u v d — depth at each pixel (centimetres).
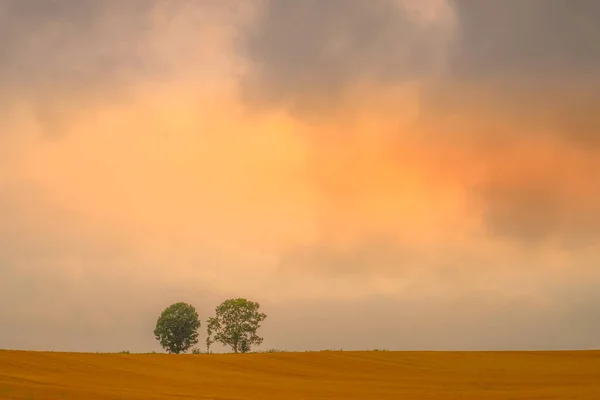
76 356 6175
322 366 7025
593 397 4434
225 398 4203
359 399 4325
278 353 7712
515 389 5262
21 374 4944
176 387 4878
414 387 5406
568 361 7775
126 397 3941
